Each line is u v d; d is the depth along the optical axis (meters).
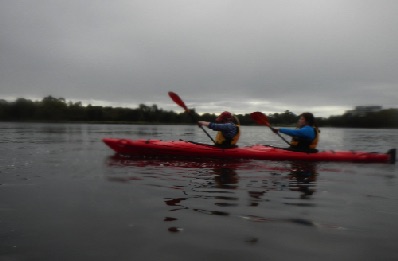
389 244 2.36
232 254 2.17
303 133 6.60
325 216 2.96
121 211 3.03
